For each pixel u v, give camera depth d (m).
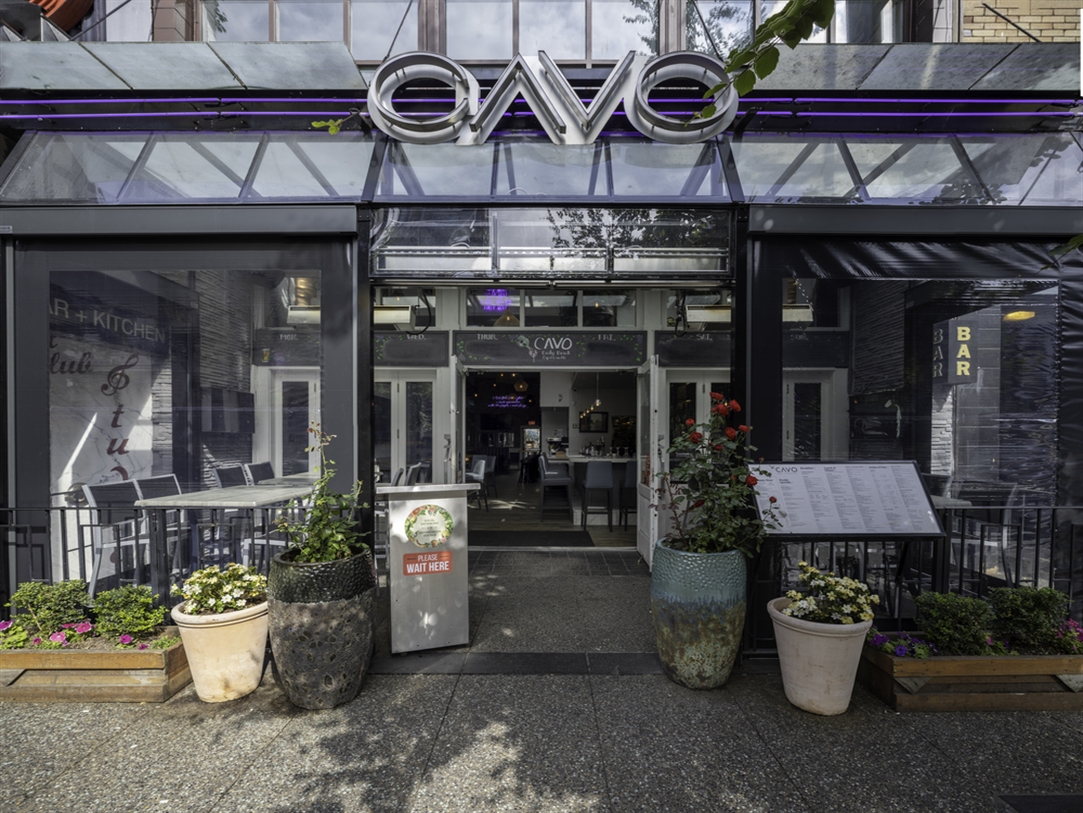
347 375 3.81
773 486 3.45
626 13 4.77
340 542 2.99
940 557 3.44
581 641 3.65
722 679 3.02
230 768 2.35
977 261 3.82
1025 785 2.26
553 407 11.58
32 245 3.85
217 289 4.50
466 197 3.93
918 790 2.23
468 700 2.91
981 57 3.64
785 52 3.63
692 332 8.07
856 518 3.34
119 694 2.90
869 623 2.75
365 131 4.22
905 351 4.21
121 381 4.51
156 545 3.76
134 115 4.08
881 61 3.70
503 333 8.19
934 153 4.11
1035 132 4.18
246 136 4.17
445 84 4.23
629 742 2.54
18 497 3.80
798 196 3.95
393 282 3.95
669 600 3.00
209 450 4.71
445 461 8.40
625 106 4.10
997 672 2.87
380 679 3.14
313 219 3.76
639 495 6.07
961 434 4.29
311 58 3.66
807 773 2.33
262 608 3.02
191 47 3.57
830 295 4.11
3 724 2.69
